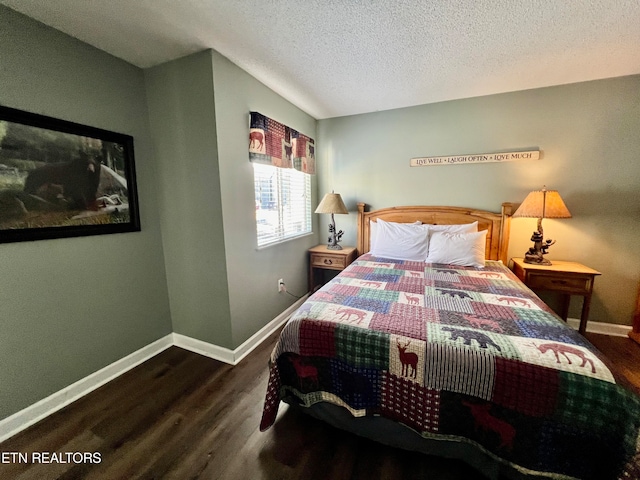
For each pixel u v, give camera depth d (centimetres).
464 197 283
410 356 120
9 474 124
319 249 320
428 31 162
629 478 89
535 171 256
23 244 148
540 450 105
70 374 171
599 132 233
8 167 140
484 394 111
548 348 112
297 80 226
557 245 256
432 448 125
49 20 148
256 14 145
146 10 141
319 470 124
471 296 172
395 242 272
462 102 271
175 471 124
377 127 308
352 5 139
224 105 191
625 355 212
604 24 155
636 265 235
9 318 144
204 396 173
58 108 159
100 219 182
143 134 208
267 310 252
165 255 227
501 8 142
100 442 140
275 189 262
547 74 220
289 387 152
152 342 222
